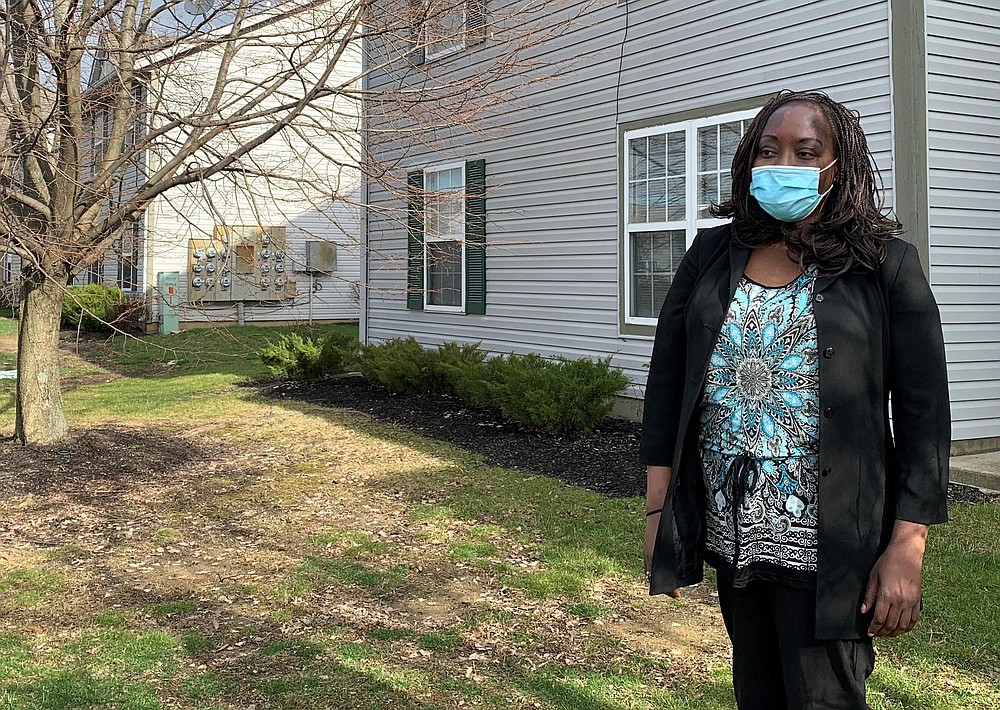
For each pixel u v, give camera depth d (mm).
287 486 7051
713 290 2082
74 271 8117
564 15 10047
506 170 11180
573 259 10203
